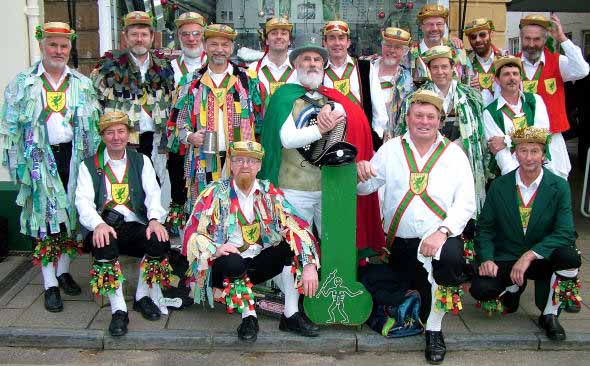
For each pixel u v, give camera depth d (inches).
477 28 201.2
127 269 166.6
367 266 158.1
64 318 154.9
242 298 138.6
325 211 145.7
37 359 140.6
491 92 202.5
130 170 156.9
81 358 141.4
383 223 158.1
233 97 168.2
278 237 146.6
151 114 179.0
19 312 157.9
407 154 147.9
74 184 160.2
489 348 146.2
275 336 146.3
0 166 204.8
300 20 266.5
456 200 144.9
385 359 142.3
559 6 297.7
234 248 140.5
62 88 160.6
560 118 192.9
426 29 194.7
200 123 166.7
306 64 150.5
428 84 170.6
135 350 145.3
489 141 175.6
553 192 149.5
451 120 173.2
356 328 151.0
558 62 194.4
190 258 139.9
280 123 148.3
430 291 147.9
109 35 233.5
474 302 169.6
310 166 153.2
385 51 186.5
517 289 159.0
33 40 203.6
